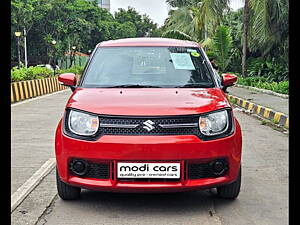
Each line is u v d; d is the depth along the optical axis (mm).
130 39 5672
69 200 4598
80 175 4109
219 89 4824
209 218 4109
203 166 4051
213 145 4020
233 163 4145
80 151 4043
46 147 7523
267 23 19641
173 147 3930
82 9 47969
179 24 35719
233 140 4148
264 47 22891
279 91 16469
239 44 27297
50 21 43594
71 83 5168
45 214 4238
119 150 3941
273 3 19344
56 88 23969
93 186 4027
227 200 4617
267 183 5281
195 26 27453
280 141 8078
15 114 12281
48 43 44344
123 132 4016
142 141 3930
